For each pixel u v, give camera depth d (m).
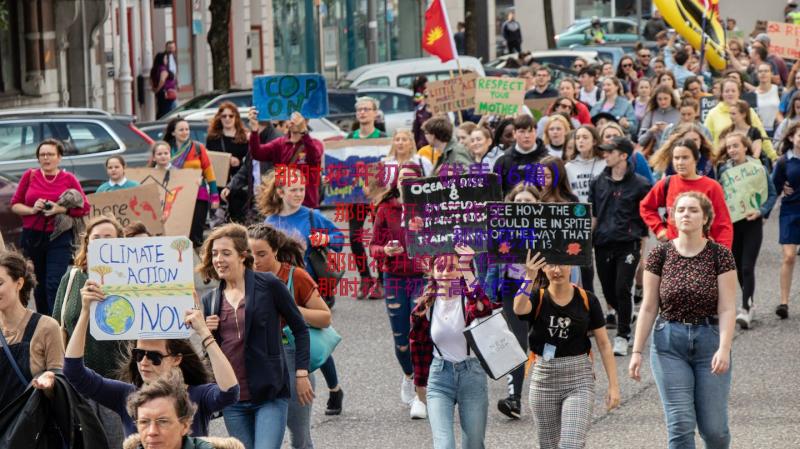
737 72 45.88
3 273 14.70
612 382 16.22
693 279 15.98
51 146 25.62
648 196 22.69
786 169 26.23
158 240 13.71
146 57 64.38
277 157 27.06
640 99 40.09
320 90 26.78
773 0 106.56
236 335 14.91
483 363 15.76
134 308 13.75
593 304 16.11
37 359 14.78
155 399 11.34
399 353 20.72
